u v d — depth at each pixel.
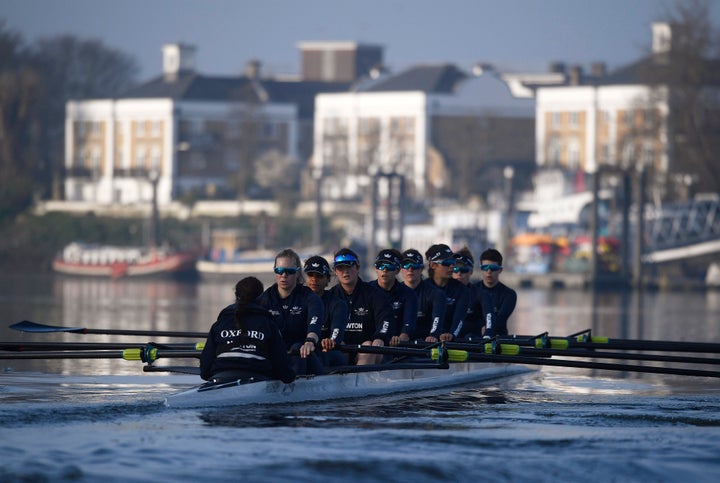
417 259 69.06
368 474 41.72
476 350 65.88
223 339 55.59
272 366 55.78
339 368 61.12
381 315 63.97
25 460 42.47
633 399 65.81
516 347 64.88
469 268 75.56
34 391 64.12
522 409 59.78
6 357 61.28
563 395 67.69
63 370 78.06
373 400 61.47
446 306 70.31
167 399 53.75
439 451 45.66
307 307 59.22
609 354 66.19
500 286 80.00
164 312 189.75
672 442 48.34
